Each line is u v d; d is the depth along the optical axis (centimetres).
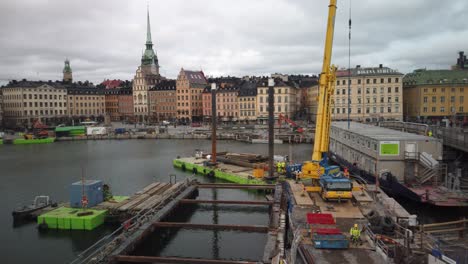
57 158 10506
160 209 4566
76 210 4534
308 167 4188
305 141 12588
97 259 3153
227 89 19288
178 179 7219
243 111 18600
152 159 9931
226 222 4775
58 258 3719
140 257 3186
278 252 2994
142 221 4044
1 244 4031
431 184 4891
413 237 2886
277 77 18550
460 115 13088
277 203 4422
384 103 13900
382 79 13850
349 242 2797
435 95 13212
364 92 14050
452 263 2269
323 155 4494
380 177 4953
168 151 11450
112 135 16012
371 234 2847
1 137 15512
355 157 6334
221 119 19362
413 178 5069
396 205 3778
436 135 7044
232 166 7588
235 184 5688
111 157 10494
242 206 5422
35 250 3894
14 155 11281
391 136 5512
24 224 4581
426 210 4397
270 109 5881
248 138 13375
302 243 2817
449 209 4316
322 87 4275
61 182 7306
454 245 2650
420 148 5081
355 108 14188
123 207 4541
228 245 4091
